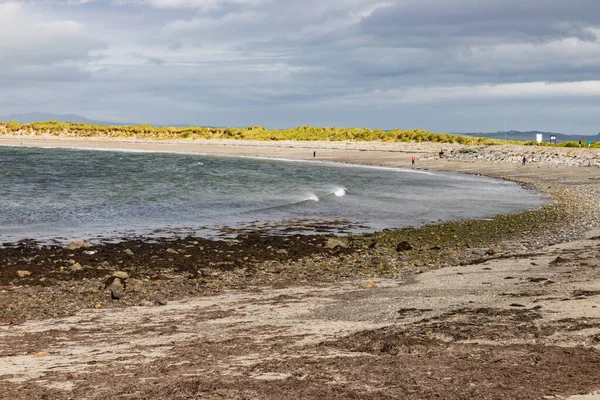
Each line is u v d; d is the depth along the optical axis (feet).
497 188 157.89
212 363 29.58
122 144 456.45
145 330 39.27
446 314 38.83
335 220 102.32
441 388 23.94
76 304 49.11
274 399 23.57
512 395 22.77
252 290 54.19
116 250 72.02
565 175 189.78
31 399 24.71
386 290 50.39
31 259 66.33
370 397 23.34
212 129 585.63
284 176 194.18
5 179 173.27
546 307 38.55
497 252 70.23
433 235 86.84
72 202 120.98
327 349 31.42
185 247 75.46
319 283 56.80
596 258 60.29
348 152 331.57
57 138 559.79
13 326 41.50
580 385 23.62
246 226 94.63
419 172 213.87
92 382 26.99
